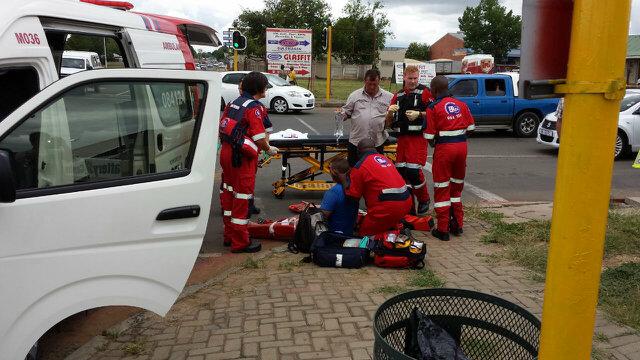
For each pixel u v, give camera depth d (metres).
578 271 1.52
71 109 2.62
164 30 5.23
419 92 6.25
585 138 1.47
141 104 2.83
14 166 2.42
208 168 2.88
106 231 2.57
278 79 21.19
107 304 2.62
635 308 3.93
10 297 2.36
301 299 4.24
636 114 11.55
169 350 3.48
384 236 4.97
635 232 5.78
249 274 4.78
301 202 7.47
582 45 1.44
